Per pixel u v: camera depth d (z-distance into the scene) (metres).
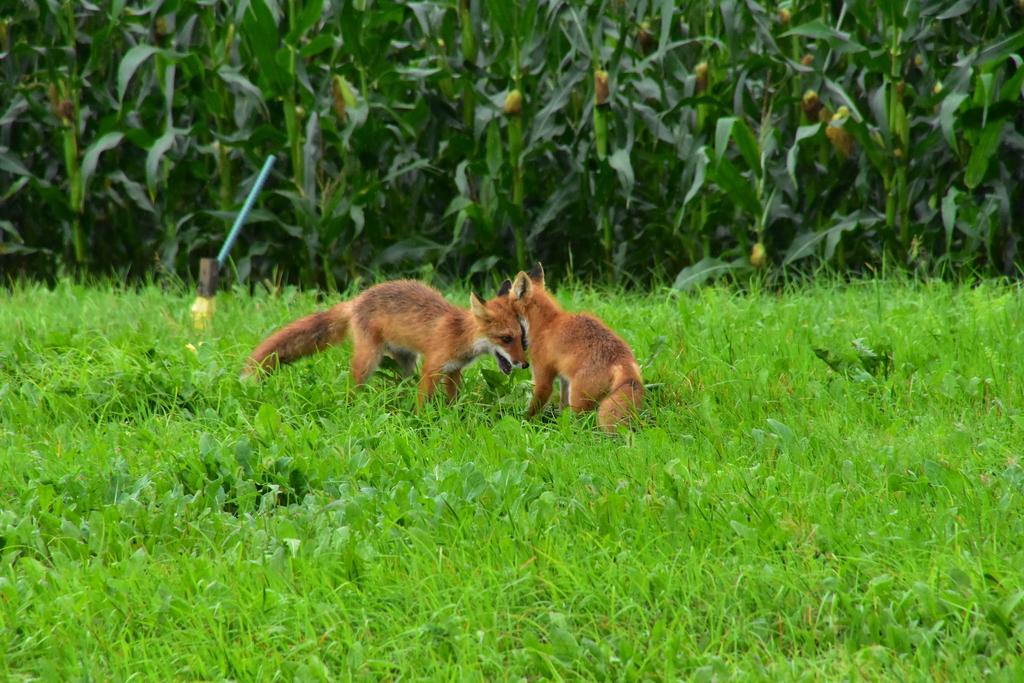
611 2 18.12
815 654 6.31
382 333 11.62
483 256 17.92
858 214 16.75
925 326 12.50
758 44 18.36
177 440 9.80
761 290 16.50
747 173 18.36
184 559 7.37
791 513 7.71
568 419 9.99
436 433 9.88
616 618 6.68
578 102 18.38
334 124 17.70
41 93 19.58
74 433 10.16
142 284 18.95
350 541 7.41
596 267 18.53
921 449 8.88
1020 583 6.62
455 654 6.41
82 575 7.19
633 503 7.96
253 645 6.45
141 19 18.20
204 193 20.03
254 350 12.14
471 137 17.84
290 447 9.49
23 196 20.17
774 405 10.66
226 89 19.19
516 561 7.27
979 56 15.28
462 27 17.62
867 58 15.92
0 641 6.55
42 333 13.32
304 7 17.36
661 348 11.61
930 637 6.16
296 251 18.86
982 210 16.03
